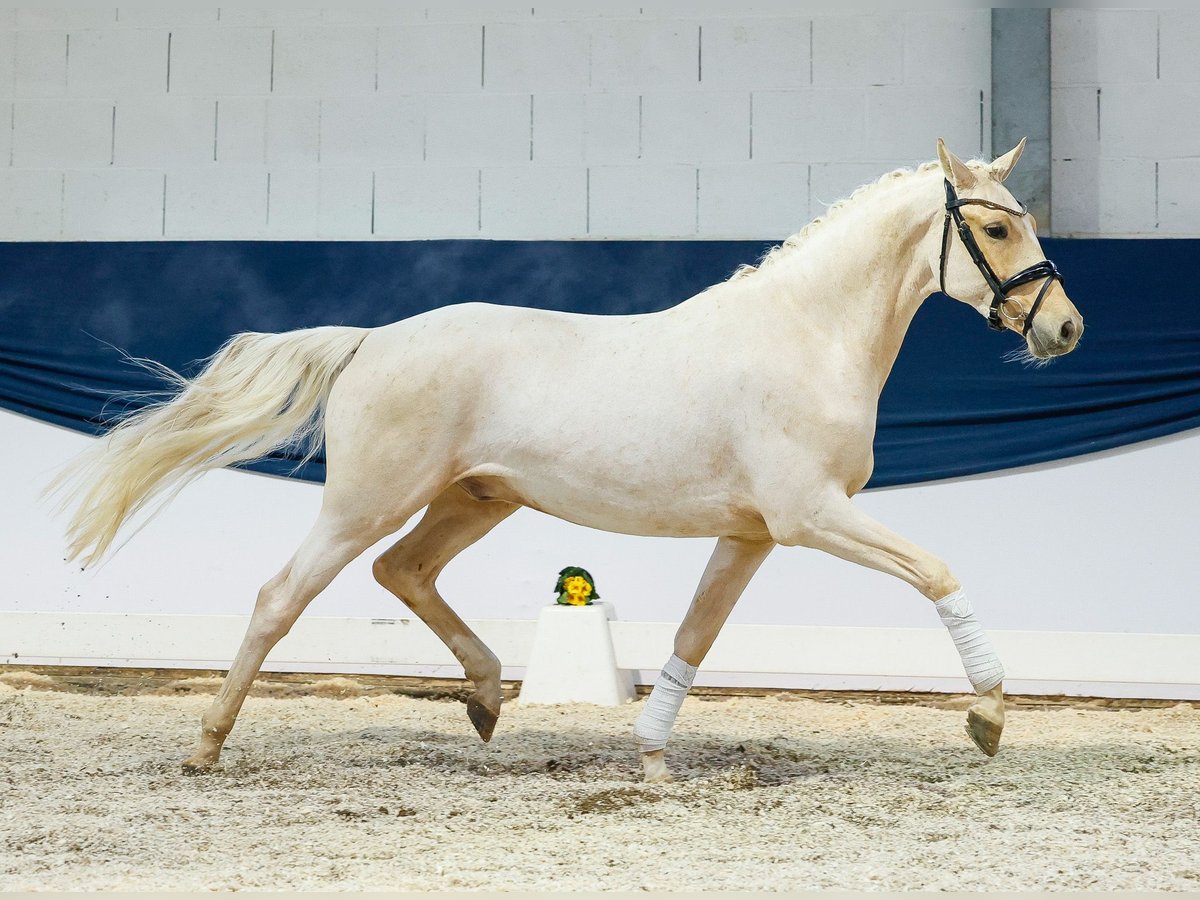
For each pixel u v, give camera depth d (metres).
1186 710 7.52
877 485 8.63
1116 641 7.39
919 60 8.85
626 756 5.61
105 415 9.13
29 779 5.00
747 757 5.62
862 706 7.71
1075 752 5.79
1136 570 8.41
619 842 4.05
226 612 8.95
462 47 9.20
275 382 5.26
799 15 8.95
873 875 3.64
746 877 3.62
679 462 4.82
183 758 5.46
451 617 5.67
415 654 7.91
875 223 4.96
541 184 9.13
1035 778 5.12
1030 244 4.85
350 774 5.15
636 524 4.98
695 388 4.80
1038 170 8.55
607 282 8.98
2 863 3.72
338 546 5.11
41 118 9.45
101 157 9.41
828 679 8.41
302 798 4.69
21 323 9.23
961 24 8.81
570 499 4.99
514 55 9.16
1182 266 8.52
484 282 9.05
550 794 4.78
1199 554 8.36
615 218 9.09
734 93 9.01
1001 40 8.60
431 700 7.90
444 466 5.05
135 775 5.09
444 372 5.00
